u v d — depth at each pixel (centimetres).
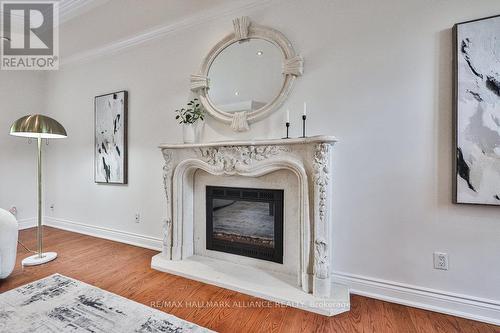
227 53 259
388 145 198
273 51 238
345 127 212
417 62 189
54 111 409
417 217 191
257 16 246
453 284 182
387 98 198
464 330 165
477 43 169
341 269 215
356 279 209
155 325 171
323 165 191
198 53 279
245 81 250
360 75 206
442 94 183
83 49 362
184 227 268
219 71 263
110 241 341
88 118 367
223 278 225
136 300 200
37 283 226
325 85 218
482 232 174
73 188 386
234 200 255
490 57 167
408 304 192
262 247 244
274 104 234
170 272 245
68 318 177
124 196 335
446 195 183
